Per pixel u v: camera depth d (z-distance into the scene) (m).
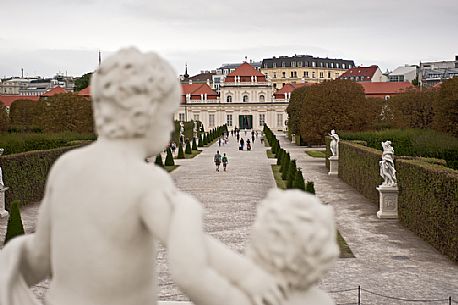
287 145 65.56
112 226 2.34
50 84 179.50
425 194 15.80
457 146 30.17
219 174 35.62
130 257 2.39
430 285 11.71
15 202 11.25
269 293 2.21
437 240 14.77
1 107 57.94
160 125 2.53
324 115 54.16
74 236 2.39
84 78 128.12
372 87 100.81
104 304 2.41
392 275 12.47
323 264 2.26
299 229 2.19
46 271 2.77
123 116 2.43
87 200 2.38
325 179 32.12
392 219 19.34
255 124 115.56
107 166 2.39
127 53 2.43
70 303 2.44
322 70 168.00
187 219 2.20
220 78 152.38
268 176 34.19
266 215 2.27
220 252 2.26
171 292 10.77
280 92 117.12
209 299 2.12
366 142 34.91
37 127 59.22
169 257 2.15
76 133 48.66
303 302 2.31
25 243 2.70
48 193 2.58
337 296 11.06
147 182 2.37
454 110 37.69
